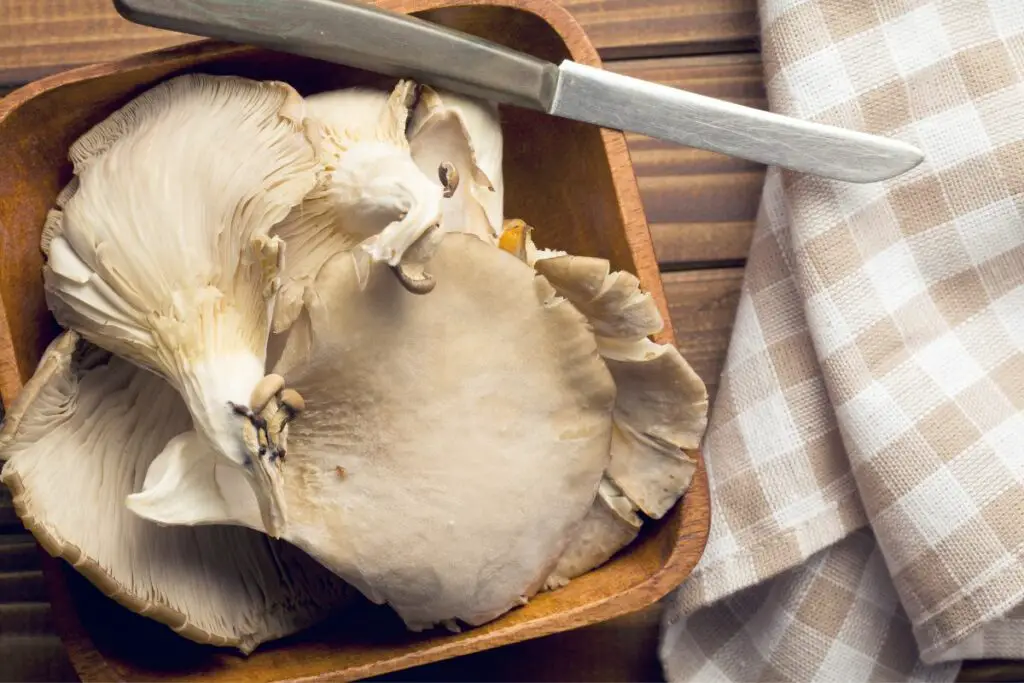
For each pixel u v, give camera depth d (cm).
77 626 54
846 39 59
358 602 57
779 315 61
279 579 55
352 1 53
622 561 56
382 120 53
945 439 59
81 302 51
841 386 59
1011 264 60
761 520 61
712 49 63
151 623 55
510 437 53
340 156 52
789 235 61
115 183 51
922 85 59
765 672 62
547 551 54
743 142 56
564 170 58
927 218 59
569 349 52
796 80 60
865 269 59
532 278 52
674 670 62
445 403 52
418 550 53
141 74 53
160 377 53
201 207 50
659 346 53
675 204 63
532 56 55
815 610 62
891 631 62
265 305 50
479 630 55
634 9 63
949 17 59
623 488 55
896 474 59
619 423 55
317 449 52
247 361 50
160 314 50
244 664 55
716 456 61
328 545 52
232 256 50
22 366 53
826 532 61
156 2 51
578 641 63
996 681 63
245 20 52
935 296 60
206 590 53
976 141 59
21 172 54
